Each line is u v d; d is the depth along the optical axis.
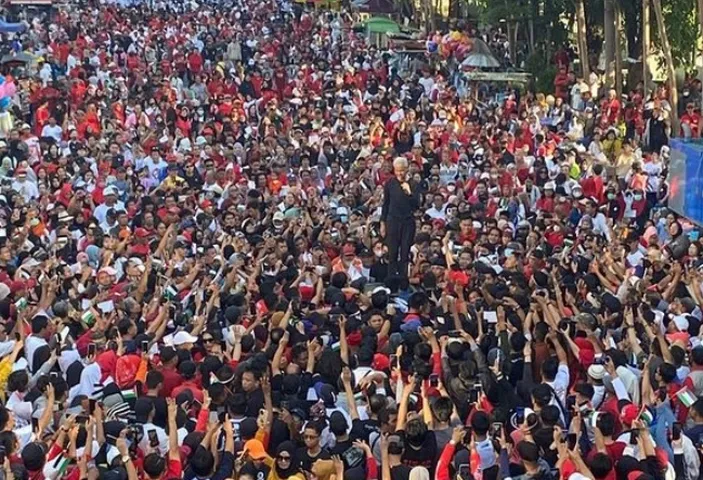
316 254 21.88
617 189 27.89
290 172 30.31
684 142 25.73
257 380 14.52
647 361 15.27
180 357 15.59
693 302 18.14
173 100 40.03
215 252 22.00
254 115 40.41
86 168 28.98
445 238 21.92
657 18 38.06
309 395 15.02
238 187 27.92
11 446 13.00
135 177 29.50
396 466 12.95
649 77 40.81
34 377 15.70
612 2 42.34
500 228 23.75
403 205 21.59
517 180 29.69
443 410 13.96
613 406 14.52
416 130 36.00
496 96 44.50
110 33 56.72
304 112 37.94
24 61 45.81
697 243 22.83
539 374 15.74
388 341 16.47
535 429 13.48
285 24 64.19
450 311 18.02
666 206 27.34
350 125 37.06
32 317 17.36
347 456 13.02
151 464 12.51
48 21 61.19
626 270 20.66
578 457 12.58
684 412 14.55
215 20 64.38
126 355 15.79
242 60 53.12
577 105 40.38
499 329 16.50
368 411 14.51
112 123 36.59
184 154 31.91
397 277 21.22
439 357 15.36
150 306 18.20
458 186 28.66
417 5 64.50
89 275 20.62
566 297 18.86
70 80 42.66
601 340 16.55
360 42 57.12
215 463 12.93
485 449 12.96
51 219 25.17
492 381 14.72
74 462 12.95
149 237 23.61
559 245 23.34
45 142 32.34
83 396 14.64
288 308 17.55
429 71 47.44
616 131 34.53
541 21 47.03
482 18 49.56
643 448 12.91
